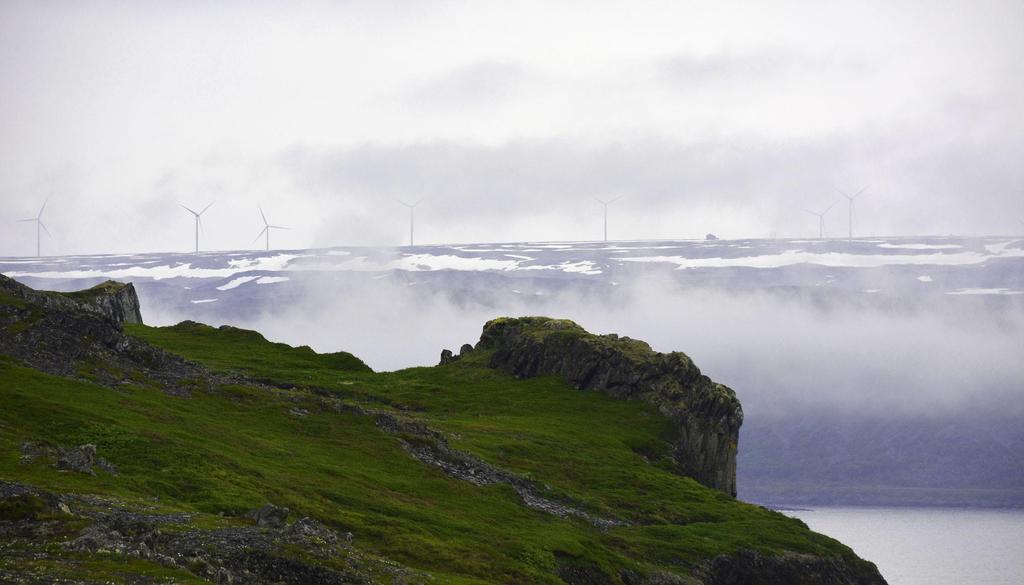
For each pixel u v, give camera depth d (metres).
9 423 127.81
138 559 87.44
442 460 176.50
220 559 94.62
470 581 117.25
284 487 134.12
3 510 92.31
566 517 169.12
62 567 82.62
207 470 128.62
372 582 100.50
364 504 139.88
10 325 166.00
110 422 136.62
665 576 155.25
